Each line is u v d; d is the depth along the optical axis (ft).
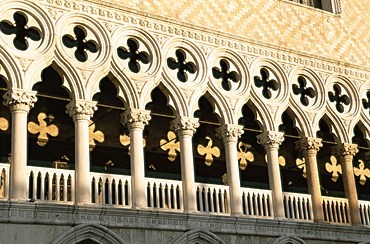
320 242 135.95
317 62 149.28
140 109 124.06
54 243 106.83
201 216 122.42
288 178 168.86
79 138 116.67
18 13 117.91
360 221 143.74
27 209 106.22
